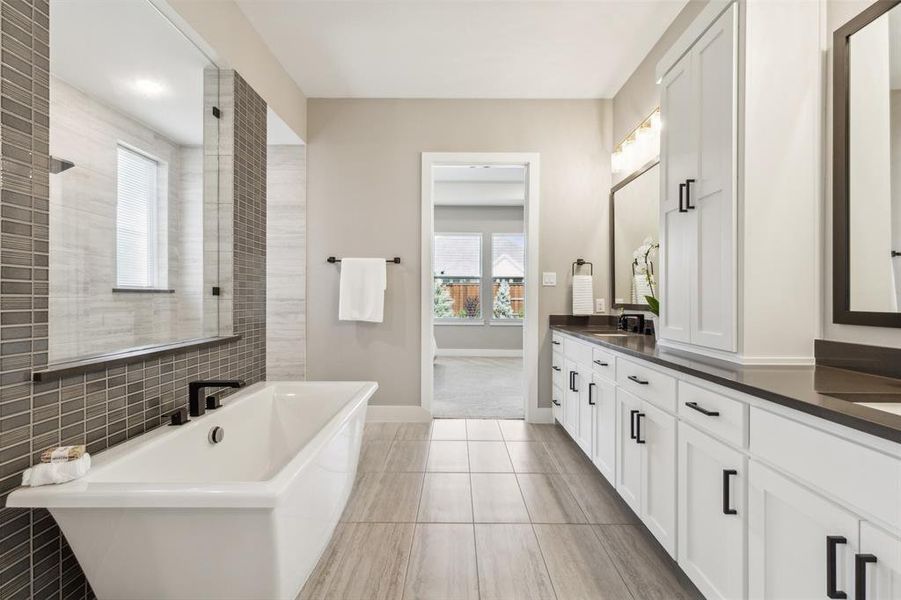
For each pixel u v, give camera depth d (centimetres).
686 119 201
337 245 383
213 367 227
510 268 817
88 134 160
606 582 171
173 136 213
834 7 166
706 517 147
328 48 304
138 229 188
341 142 382
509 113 381
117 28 175
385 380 386
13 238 120
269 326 384
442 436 347
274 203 381
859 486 91
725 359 174
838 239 161
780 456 114
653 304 261
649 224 304
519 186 706
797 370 154
